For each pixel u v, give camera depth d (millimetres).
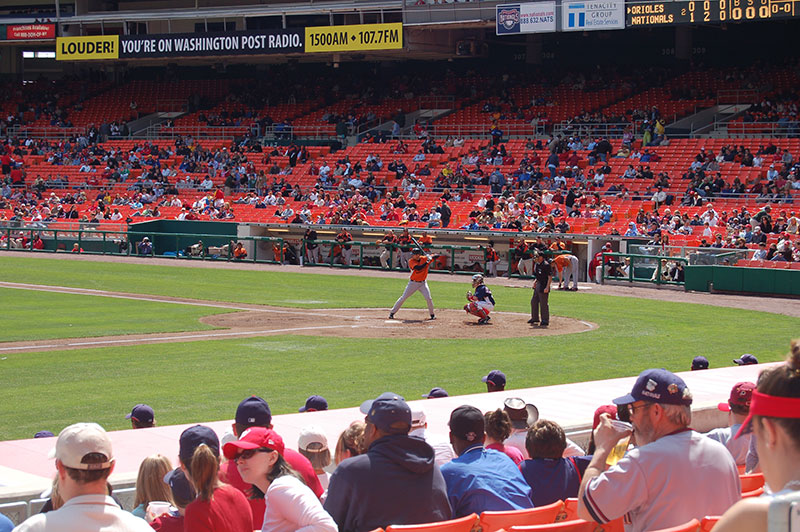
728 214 36344
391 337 20672
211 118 57188
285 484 4934
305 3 53812
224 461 6203
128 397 14117
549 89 52406
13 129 59688
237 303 26625
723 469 4664
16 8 63438
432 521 5219
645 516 4629
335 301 27281
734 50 52281
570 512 5691
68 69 65750
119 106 60500
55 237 43750
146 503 5746
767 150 41156
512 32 45469
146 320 22922
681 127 46625
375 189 45344
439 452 6938
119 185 50938
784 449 2914
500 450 6680
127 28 56344
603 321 23500
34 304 25766
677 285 30984
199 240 41750
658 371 4746
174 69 62375
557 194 39938
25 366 16688
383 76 58906
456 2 47812
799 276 28141
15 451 9367
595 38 55094
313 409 11078
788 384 2895
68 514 4164
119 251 42469
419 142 50344
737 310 25594
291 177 48938
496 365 17172
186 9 55031
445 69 58344
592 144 45625
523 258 33781
